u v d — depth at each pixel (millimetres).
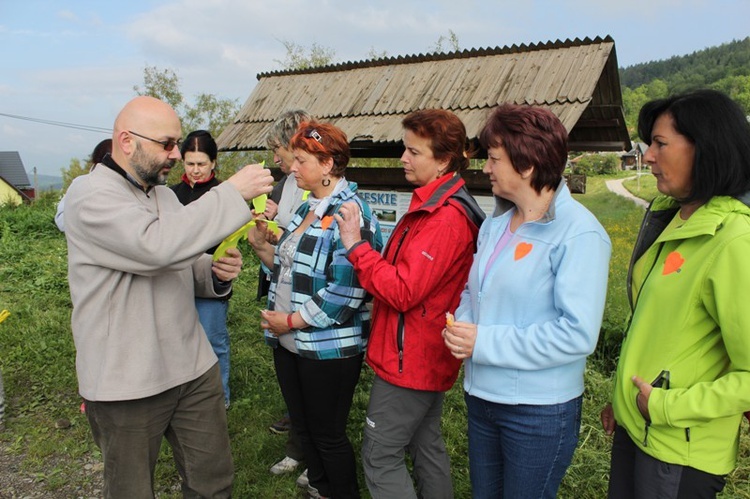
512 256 1853
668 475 1647
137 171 2062
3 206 14617
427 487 2506
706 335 1618
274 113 5457
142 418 2078
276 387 4117
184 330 2219
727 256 1521
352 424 3574
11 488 3066
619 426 1911
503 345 1798
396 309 2150
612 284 6359
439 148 2221
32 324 5367
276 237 2980
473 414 2033
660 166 1690
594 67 4105
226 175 15141
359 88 5148
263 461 3215
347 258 2238
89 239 1975
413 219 2242
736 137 1557
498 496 2064
